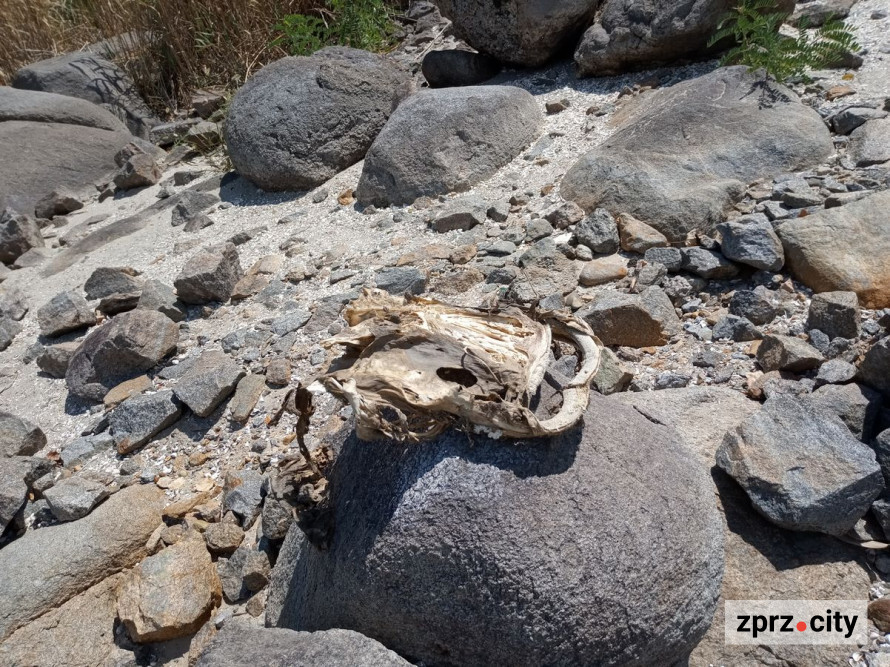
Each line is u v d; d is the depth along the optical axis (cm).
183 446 126
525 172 168
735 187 139
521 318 85
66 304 158
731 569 89
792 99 153
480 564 70
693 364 116
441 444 76
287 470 82
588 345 84
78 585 106
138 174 221
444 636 72
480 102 172
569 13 191
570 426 76
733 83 157
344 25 246
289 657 70
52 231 212
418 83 226
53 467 128
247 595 102
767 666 82
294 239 168
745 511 94
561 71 204
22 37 308
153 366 142
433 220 158
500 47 205
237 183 201
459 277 139
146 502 116
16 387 151
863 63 168
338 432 91
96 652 100
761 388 109
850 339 112
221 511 113
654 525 74
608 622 70
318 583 80
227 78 264
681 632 73
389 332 80
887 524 90
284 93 189
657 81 183
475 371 76
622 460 78
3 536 117
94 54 276
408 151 168
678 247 136
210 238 181
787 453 92
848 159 142
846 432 92
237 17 262
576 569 70
